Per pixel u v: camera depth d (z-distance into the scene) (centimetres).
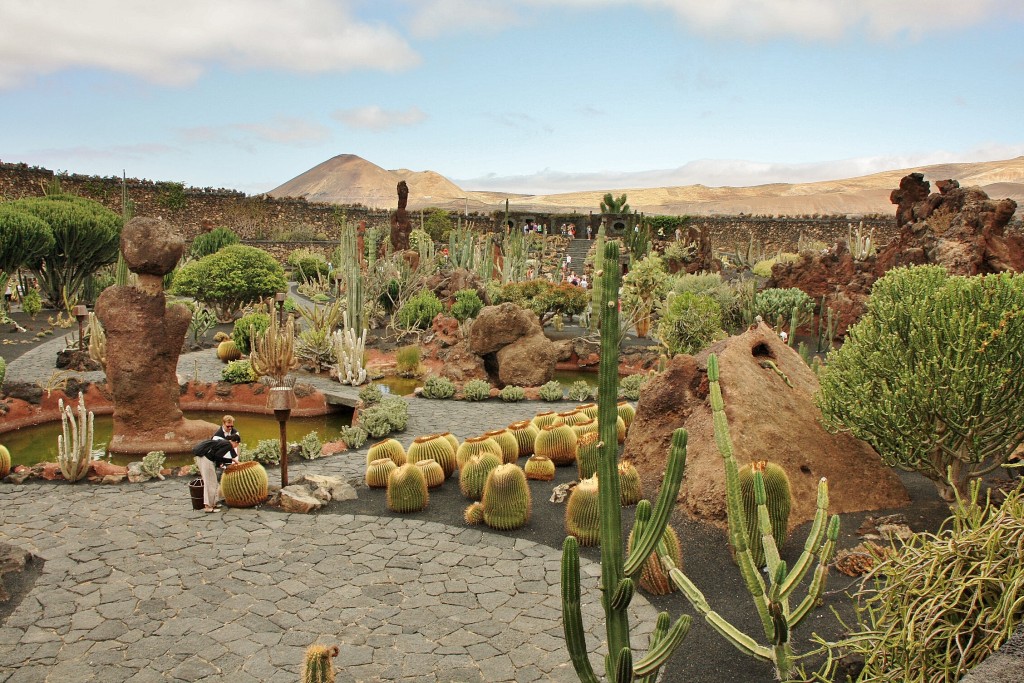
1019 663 293
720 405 438
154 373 1257
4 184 4478
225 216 5559
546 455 1104
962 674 401
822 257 2380
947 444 736
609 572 358
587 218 5969
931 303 741
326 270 4384
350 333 1889
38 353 2075
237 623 632
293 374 1880
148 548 791
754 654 438
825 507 450
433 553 787
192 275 2808
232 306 2950
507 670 564
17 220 2705
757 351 976
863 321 800
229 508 917
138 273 1244
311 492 950
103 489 995
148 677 550
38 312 2811
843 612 618
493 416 1509
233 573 731
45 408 1459
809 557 447
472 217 6091
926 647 411
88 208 3195
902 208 2364
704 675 546
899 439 729
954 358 704
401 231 3703
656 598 678
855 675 513
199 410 1591
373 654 585
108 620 636
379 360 2111
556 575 735
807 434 868
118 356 1237
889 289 798
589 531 799
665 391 969
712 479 812
